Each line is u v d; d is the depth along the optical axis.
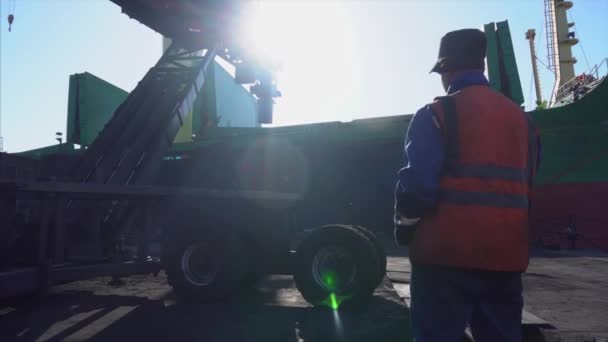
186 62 19.02
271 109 23.56
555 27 41.34
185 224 5.86
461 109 1.48
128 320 4.66
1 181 4.50
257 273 5.97
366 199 21.50
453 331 1.39
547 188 18.75
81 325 4.43
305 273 5.25
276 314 4.92
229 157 23.47
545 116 19.27
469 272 1.38
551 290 6.32
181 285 5.63
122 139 11.09
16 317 4.77
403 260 10.27
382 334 4.07
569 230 16.27
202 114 34.25
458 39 1.63
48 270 5.20
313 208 15.23
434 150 1.43
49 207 5.36
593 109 18.31
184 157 24.47
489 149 1.44
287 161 22.84
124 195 5.62
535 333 3.88
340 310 5.04
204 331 4.22
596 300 5.53
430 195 1.39
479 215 1.38
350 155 22.30
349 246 5.12
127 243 7.01
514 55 20.30
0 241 4.96
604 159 18.14
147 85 14.06
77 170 10.19
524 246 1.43
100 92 29.48
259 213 5.92
